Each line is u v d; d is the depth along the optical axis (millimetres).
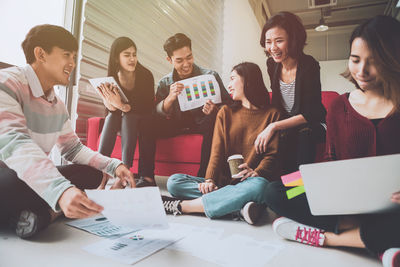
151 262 748
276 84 1648
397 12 4836
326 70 7184
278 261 774
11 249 822
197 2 3498
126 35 2504
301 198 916
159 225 813
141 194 760
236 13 4148
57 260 751
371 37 834
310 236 907
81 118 2193
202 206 1252
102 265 724
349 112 944
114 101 1732
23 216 905
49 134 1100
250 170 1332
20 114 901
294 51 1525
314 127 1442
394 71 825
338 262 778
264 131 1416
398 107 841
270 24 1553
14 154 784
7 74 932
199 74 2049
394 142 859
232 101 1907
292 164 1438
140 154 1854
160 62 2945
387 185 648
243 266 735
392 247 733
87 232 994
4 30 2008
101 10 2248
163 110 1848
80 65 2141
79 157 1225
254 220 1157
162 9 2928
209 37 3820
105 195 729
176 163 1990
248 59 4141
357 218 848
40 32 964
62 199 722
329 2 5457
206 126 1773
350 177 674
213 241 928
